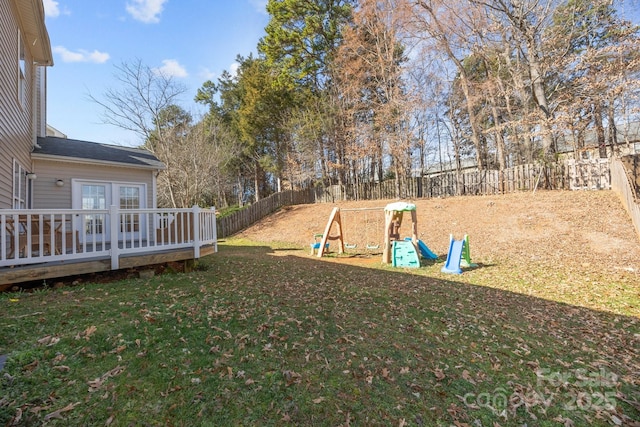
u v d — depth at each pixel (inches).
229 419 81.8
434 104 812.0
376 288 218.2
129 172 410.0
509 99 694.5
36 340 110.3
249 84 943.7
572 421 88.2
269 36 880.3
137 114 625.9
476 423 86.1
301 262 336.8
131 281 208.4
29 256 175.0
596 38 581.6
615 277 244.7
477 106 797.2
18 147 278.2
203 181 791.1
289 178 918.4
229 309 157.1
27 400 80.6
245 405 87.3
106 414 79.4
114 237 207.2
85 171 372.8
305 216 680.4
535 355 124.8
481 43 679.1
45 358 99.5
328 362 112.5
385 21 717.9
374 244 478.9
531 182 540.1
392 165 775.7
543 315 168.9
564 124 526.9
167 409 83.4
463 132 867.4
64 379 90.7
